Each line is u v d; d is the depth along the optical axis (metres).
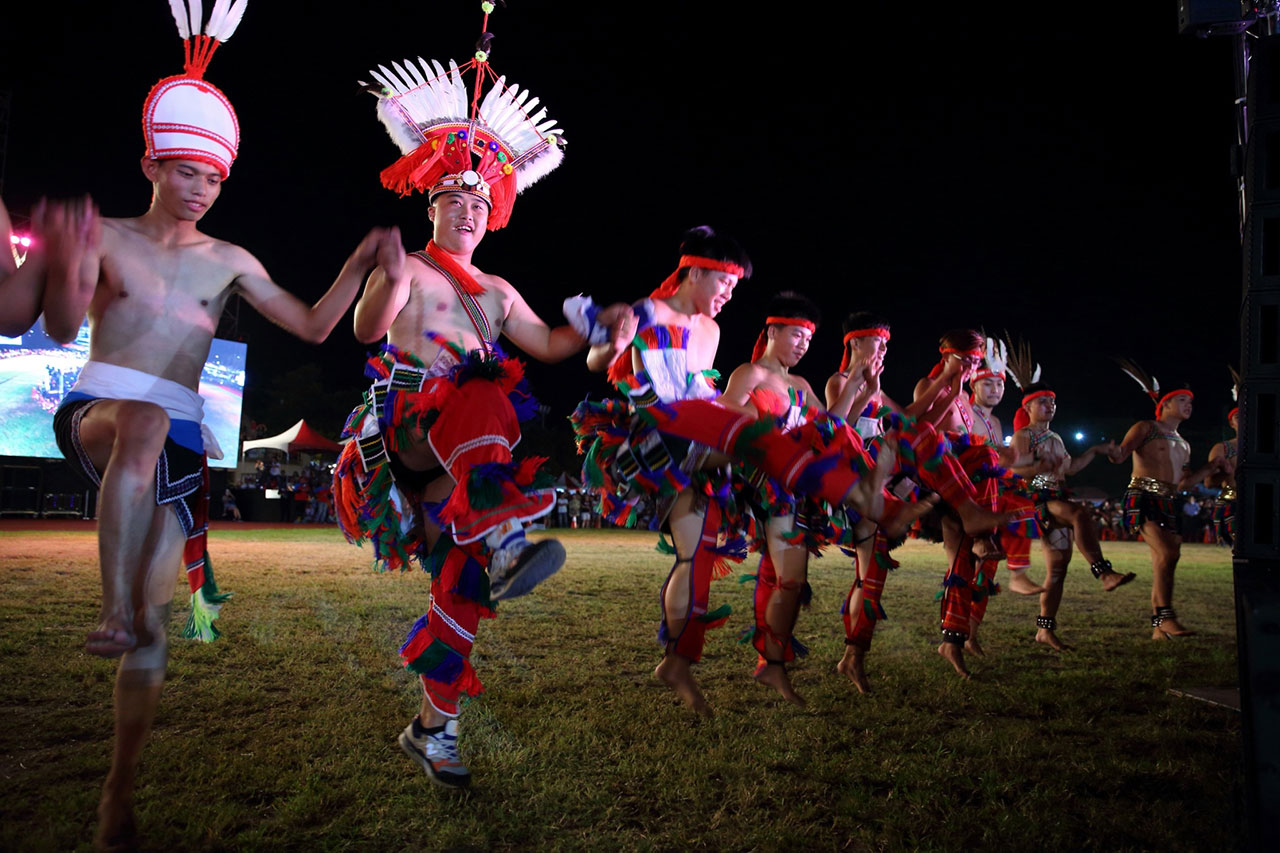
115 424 2.29
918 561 12.09
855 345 4.62
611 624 5.60
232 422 23.70
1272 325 1.96
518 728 3.21
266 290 2.76
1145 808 2.54
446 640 2.68
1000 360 6.06
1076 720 3.48
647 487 3.56
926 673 4.42
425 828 2.34
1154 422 6.29
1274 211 2.00
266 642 4.64
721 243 3.90
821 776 2.77
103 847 2.15
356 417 3.07
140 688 2.28
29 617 5.21
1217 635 5.90
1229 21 3.21
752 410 3.96
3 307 2.29
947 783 2.73
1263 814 1.75
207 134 2.62
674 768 2.81
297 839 2.25
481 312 3.21
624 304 3.26
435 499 2.96
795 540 3.77
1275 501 1.90
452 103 3.40
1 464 20.05
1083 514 5.64
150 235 2.61
